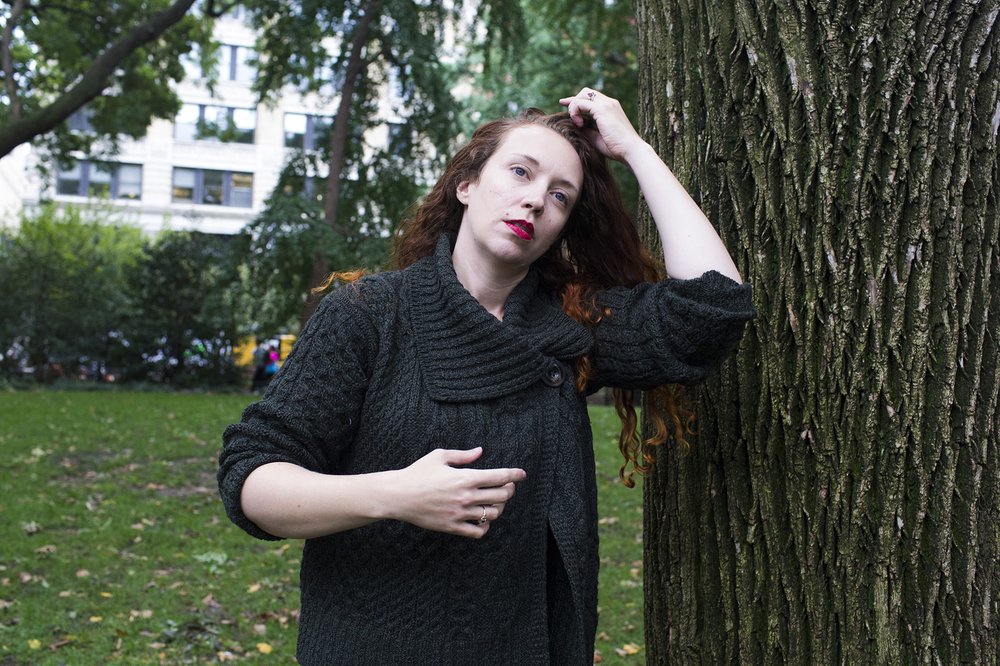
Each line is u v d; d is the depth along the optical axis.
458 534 1.34
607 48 12.81
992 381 1.73
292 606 4.80
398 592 1.49
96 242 20.95
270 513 1.37
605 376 1.71
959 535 1.72
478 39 15.69
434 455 1.36
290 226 14.60
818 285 1.80
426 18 14.97
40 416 10.77
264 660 4.08
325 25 15.06
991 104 1.73
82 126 24.06
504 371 1.54
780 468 1.85
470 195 1.69
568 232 1.89
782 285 1.83
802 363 1.82
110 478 7.67
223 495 1.42
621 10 11.88
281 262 14.78
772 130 1.85
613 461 9.30
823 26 1.79
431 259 1.64
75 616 4.43
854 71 1.77
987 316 1.73
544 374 1.59
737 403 1.89
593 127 1.91
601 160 1.89
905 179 1.74
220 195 34.34
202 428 10.65
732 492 1.90
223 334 18.55
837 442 1.79
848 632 1.77
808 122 1.81
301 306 15.52
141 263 18.30
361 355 1.53
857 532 1.77
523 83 16.09
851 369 1.77
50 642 4.10
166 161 33.69
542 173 1.63
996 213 1.74
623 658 4.27
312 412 1.46
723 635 1.92
